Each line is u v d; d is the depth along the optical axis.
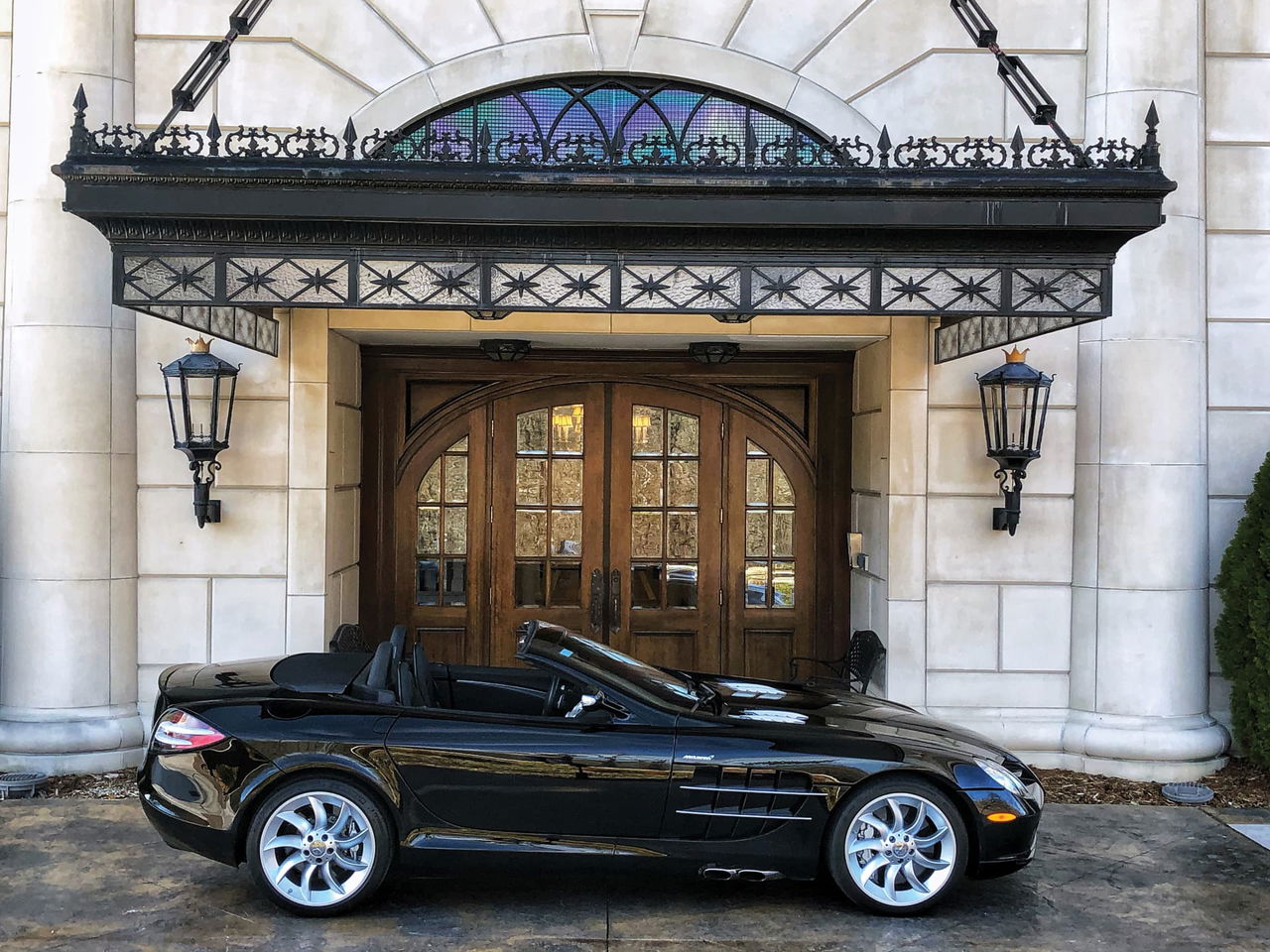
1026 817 4.91
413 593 8.48
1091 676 7.37
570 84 7.49
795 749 4.89
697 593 8.56
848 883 4.84
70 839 5.72
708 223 5.25
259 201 5.18
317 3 7.27
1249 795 6.79
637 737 4.87
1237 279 7.59
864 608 8.06
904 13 7.41
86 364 7.05
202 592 7.29
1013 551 7.47
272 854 4.74
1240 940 4.67
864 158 7.39
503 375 8.42
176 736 4.80
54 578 7.03
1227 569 7.25
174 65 7.23
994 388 7.16
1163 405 7.27
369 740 4.77
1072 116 7.44
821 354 8.45
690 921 4.80
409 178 5.16
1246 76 7.57
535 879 5.29
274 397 7.27
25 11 7.12
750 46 7.40
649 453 8.56
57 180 7.02
